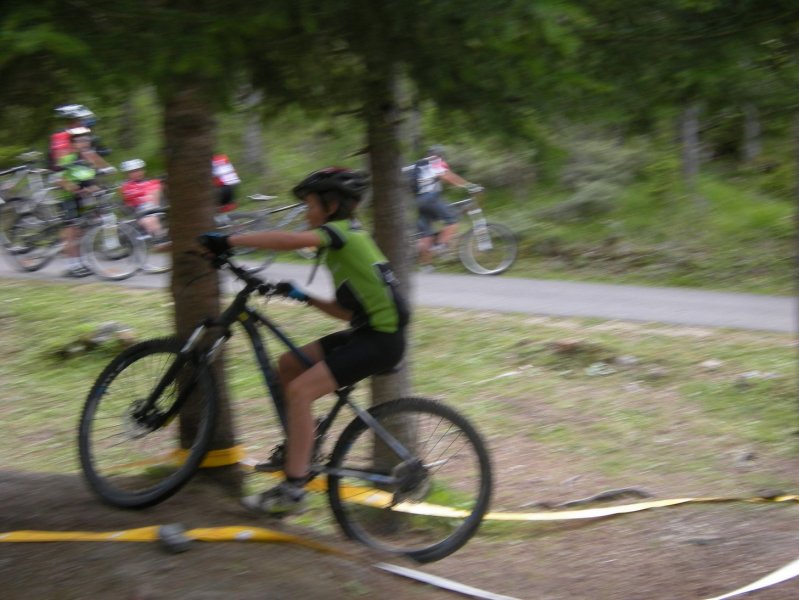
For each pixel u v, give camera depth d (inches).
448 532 186.4
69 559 156.8
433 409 182.9
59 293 491.2
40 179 543.2
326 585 160.7
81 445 186.1
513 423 340.2
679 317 450.3
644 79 195.8
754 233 607.2
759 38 190.2
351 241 171.8
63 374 394.0
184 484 178.5
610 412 346.6
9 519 175.8
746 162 718.5
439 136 215.0
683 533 224.4
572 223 637.9
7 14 142.3
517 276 560.1
